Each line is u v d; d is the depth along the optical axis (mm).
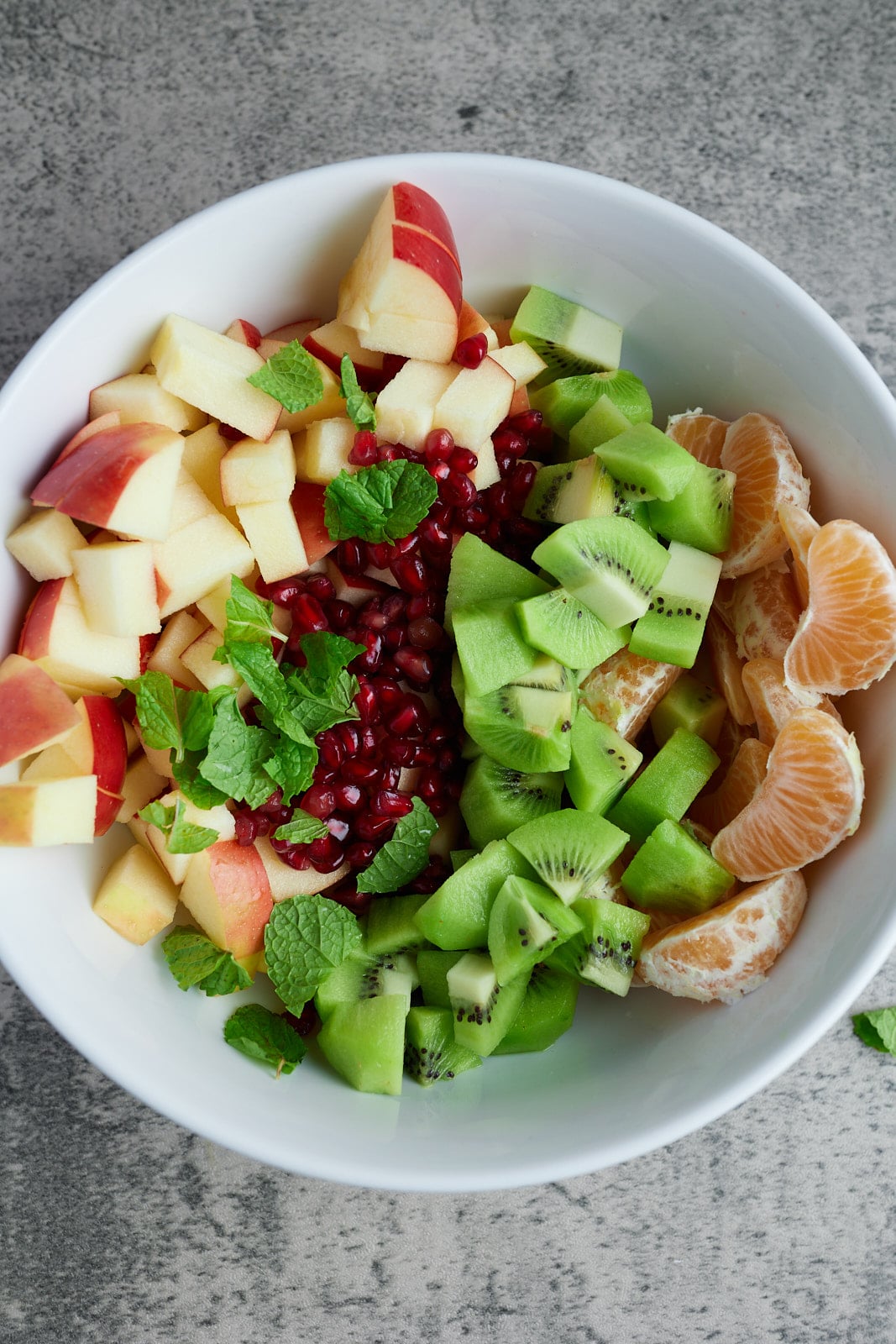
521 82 606
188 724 518
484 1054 537
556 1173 511
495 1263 599
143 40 597
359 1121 528
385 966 551
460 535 555
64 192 595
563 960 545
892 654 526
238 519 535
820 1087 604
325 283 549
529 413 558
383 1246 598
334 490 529
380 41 603
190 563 521
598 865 537
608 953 539
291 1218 596
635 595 543
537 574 561
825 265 612
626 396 560
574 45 607
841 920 524
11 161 594
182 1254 594
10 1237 593
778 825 531
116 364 523
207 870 528
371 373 548
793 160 611
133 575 510
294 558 533
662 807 550
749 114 610
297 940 537
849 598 526
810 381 543
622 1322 600
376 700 548
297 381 527
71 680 515
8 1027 594
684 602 550
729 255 537
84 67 595
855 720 543
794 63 612
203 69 599
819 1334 602
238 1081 527
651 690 556
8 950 501
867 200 612
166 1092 509
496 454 555
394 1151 519
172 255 520
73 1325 593
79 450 510
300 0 601
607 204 536
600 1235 601
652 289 554
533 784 557
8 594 512
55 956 512
